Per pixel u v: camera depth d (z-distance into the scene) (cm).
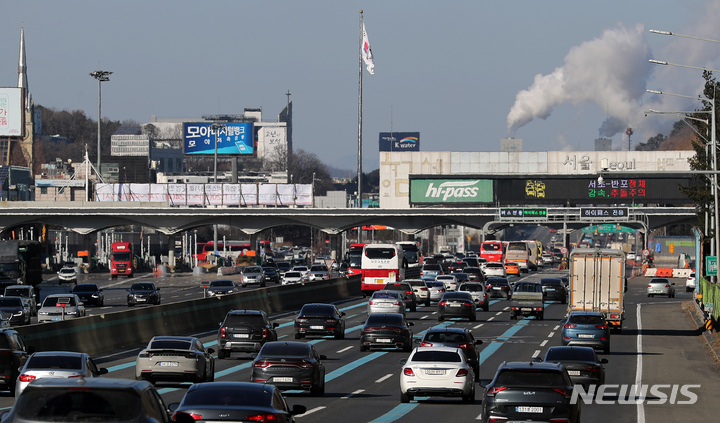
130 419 3959
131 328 14725
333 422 7931
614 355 14350
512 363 7019
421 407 9025
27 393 4012
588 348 10106
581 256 17450
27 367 7881
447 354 9338
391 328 14038
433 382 9106
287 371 9275
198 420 5078
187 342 9900
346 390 10306
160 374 9631
